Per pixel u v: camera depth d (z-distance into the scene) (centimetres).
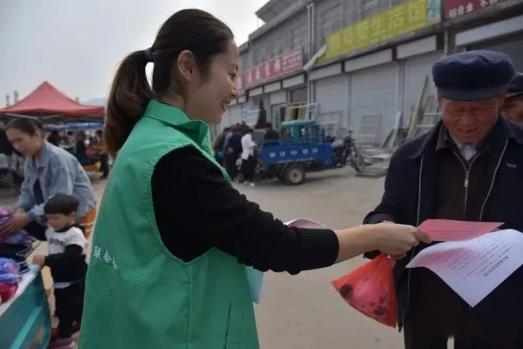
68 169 270
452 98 114
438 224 110
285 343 263
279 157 903
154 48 99
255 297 112
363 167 986
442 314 135
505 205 120
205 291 88
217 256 90
